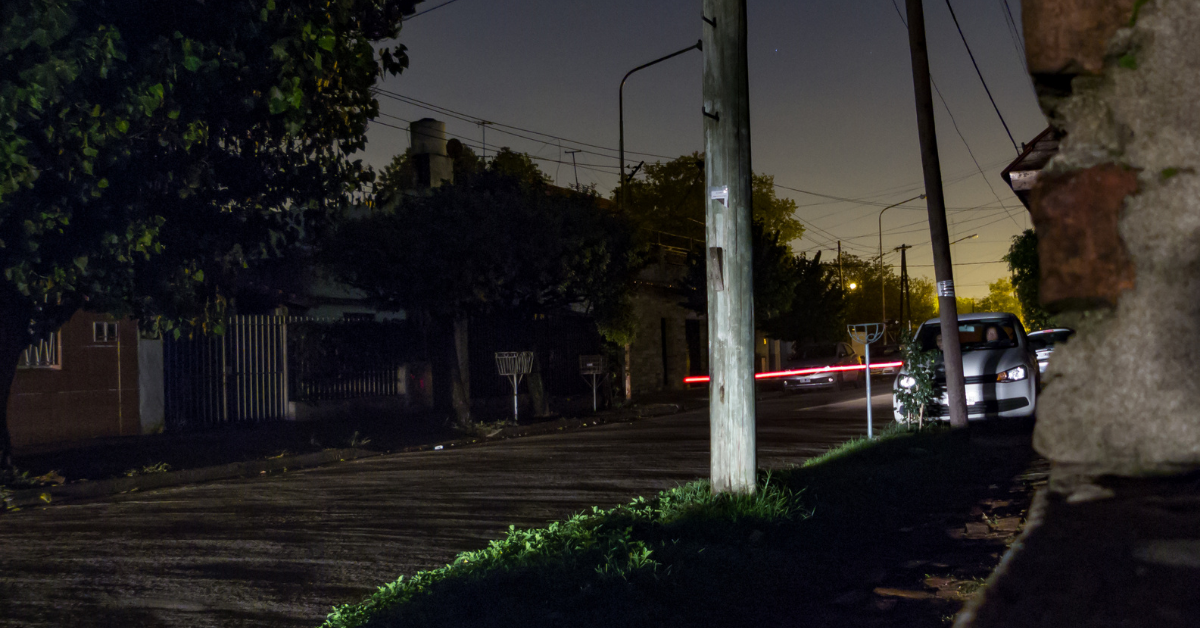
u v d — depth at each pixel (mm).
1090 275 922
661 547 6117
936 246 13328
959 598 4910
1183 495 842
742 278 8047
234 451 15023
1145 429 883
